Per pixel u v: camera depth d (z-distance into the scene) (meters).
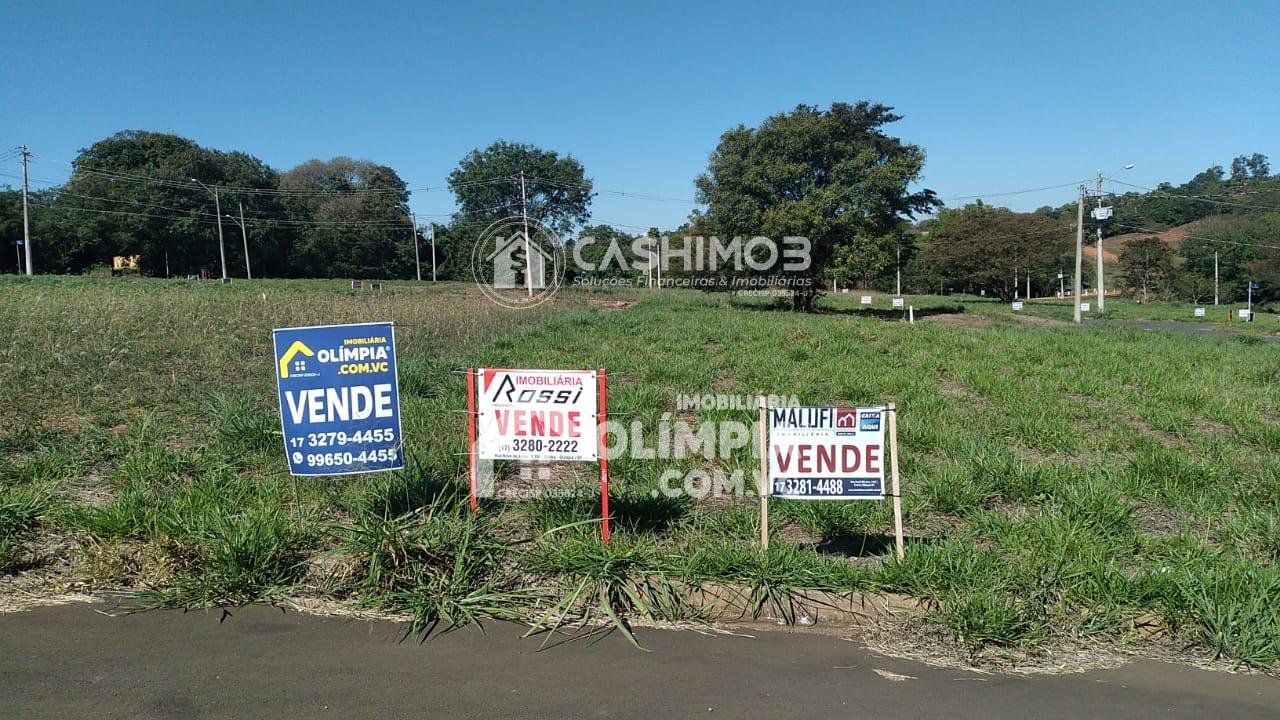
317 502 6.56
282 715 3.92
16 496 6.03
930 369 14.02
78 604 5.14
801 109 37.09
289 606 5.21
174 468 7.20
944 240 68.50
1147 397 11.90
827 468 5.66
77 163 73.25
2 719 3.80
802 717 4.01
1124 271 78.75
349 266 81.12
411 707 4.02
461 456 7.60
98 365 11.94
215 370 12.18
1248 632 4.76
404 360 12.96
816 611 5.23
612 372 13.01
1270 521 6.45
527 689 4.24
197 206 73.44
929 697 4.25
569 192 56.84
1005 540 6.08
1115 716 4.09
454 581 5.27
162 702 4.02
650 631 5.04
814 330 20.34
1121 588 5.16
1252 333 38.19
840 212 35.34
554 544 5.80
